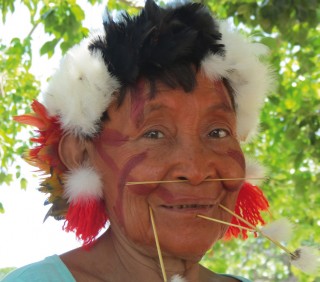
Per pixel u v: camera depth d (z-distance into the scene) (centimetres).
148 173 170
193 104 174
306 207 766
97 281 173
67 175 181
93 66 173
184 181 170
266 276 1088
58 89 179
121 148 174
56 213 187
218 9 560
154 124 173
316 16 485
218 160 175
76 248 180
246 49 191
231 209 181
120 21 178
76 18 590
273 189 759
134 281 177
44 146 183
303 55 641
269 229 182
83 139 180
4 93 745
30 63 716
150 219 172
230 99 189
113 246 181
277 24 479
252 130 208
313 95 731
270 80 205
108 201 178
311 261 175
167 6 185
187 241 170
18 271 169
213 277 204
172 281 167
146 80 173
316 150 628
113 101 175
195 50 175
